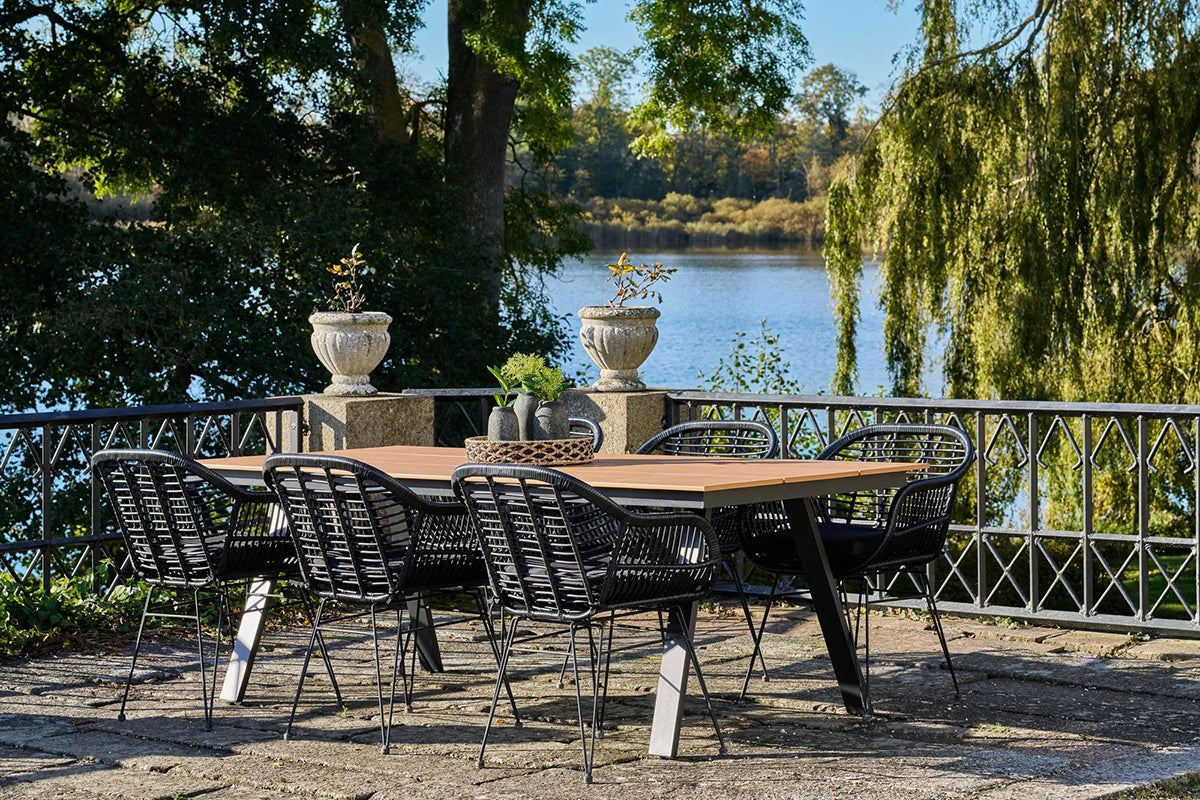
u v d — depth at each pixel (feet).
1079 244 37.76
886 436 17.49
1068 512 40.24
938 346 40.06
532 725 14.06
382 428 21.39
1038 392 38.34
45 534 19.70
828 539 14.83
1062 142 37.52
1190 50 37.27
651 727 13.82
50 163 51.98
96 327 44.60
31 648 18.02
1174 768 12.10
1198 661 16.71
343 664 17.21
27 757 13.17
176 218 48.19
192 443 20.52
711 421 17.94
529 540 12.51
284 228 48.01
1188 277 38.27
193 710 15.03
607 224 104.06
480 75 57.98
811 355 75.41
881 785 11.67
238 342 45.96
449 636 18.81
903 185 39.60
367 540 13.56
